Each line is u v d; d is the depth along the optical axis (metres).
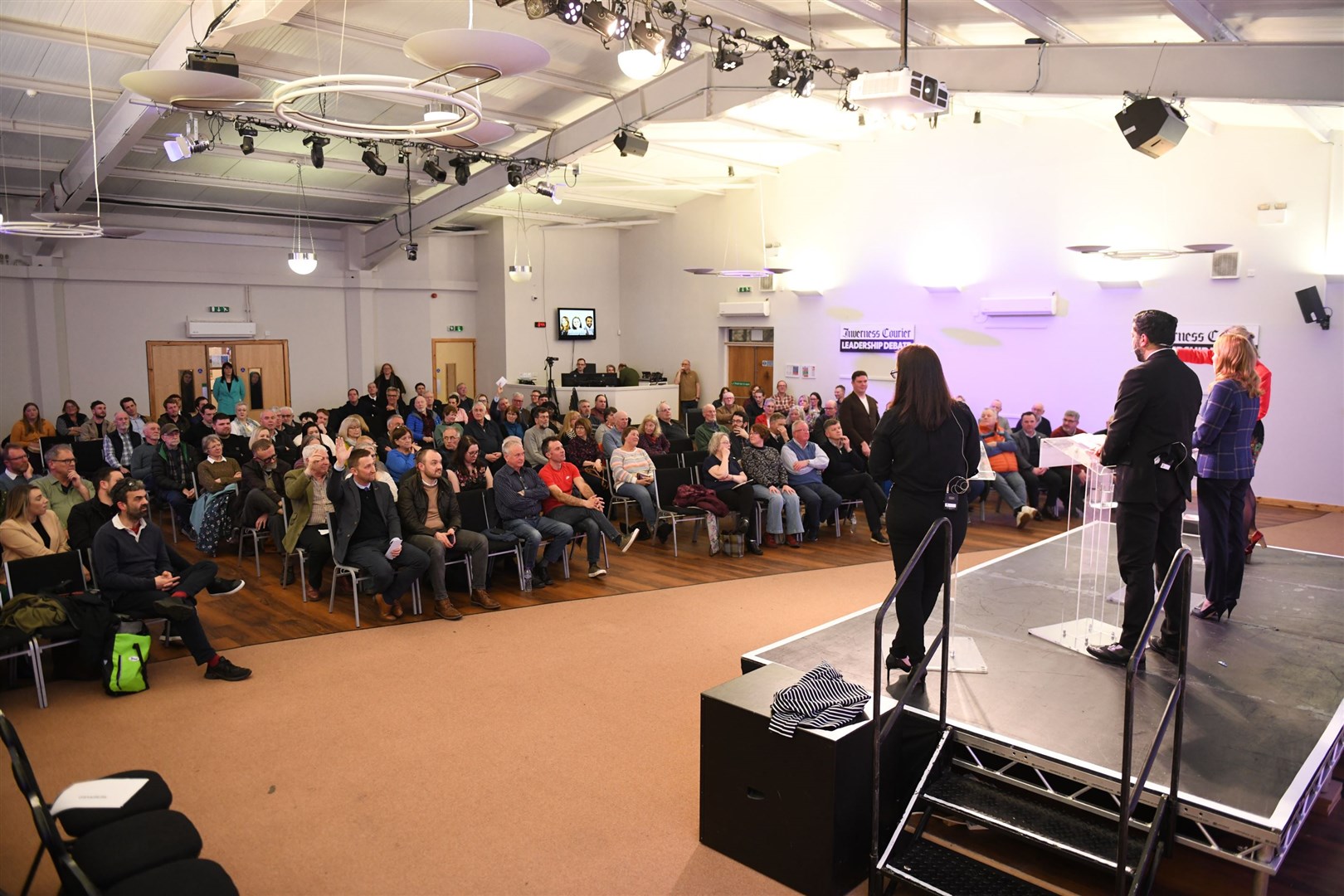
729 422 11.38
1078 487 9.14
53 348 12.22
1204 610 4.37
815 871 2.84
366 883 2.89
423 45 3.23
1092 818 2.93
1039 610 4.51
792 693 2.99
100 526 5.05
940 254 12.30
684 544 7.98
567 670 4.78
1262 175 9.56
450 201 12.48
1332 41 5.29
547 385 15.42
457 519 5.99
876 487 8.02
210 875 2.29
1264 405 5.82
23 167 10.05
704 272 12.45
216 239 13.50
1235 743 3.04
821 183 13.63
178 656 5.05
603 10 6.08
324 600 6.11
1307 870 3.03
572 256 16.30
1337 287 9.18
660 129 11.25
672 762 3.72
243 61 7.73
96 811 2.55
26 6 6.52
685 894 2.85
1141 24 6.66
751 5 7.29
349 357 15.05
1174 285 10.26
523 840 3.14
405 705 4.32
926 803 3.06
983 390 12.01
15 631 4.29
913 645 3.41
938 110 5.38
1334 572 5.34
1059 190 11.09
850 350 13.52
